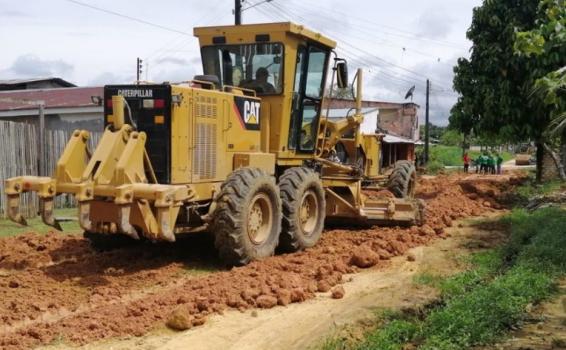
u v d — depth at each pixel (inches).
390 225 489.4
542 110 647.1
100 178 309.1
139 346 231.1
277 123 404.2
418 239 440.5
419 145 2309.3
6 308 267.3
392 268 364.5
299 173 397.7
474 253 401.4
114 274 327.9
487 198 706.8
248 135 389.1
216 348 233.1
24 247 394.0
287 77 399.9
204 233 402.6
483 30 711.7
